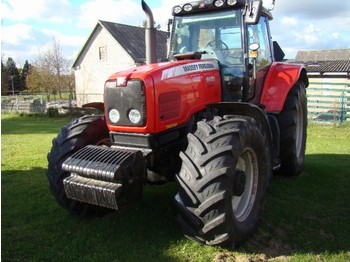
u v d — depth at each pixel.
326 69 21.09
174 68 3.41
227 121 3.15
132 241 3.24
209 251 3.07
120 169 2.93
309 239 3.35
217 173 2.82
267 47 4.84
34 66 38.75
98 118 3.82
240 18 4.05
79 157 3.20
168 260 2.93
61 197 3.55
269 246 3.22
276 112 4.50
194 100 3.55
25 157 7.13
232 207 2.97
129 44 27.27
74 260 2.96
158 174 3.61
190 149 3.01
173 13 4.42
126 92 3.20
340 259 3.02
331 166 5.79
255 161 3.39
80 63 29.48
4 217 3.83
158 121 3.20
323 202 4.20
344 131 10.69
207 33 4.25
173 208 3.93
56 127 14.27
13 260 2.97
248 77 4.02
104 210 3.79
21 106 23.17
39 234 3.43
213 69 3.88
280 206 4.05
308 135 9.91
